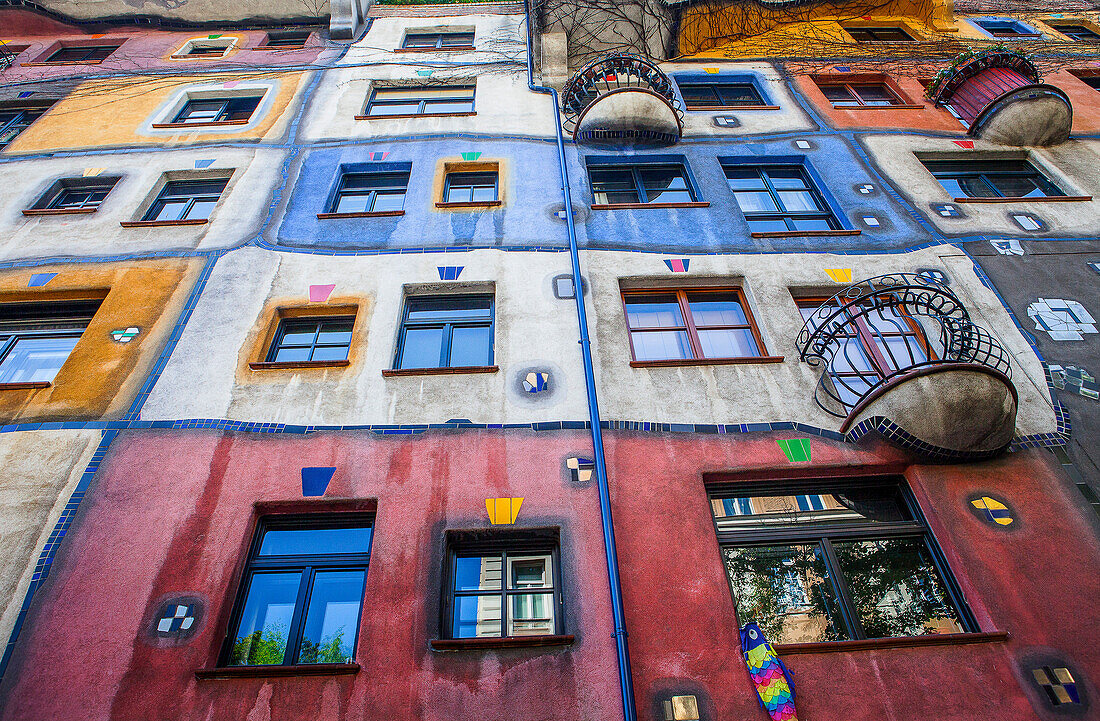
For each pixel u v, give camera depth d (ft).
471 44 57.21
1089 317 29.45
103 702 18.52
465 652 19.60
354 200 38.65
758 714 18.42
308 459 24.12
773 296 30.78
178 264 32.81
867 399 23.98
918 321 29.50
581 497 22.99
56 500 22.82
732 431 25.11
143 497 22.99
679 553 21.67
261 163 40.60
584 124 41.65
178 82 50.57
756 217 37.42
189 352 28.04
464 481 23.45
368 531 23.04
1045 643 19.60
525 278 31.58
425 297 31.63
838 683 18.98
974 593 20.79
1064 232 34.65
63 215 36.73
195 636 19.84
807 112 45.62
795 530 23.08
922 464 23.98
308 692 18.83
